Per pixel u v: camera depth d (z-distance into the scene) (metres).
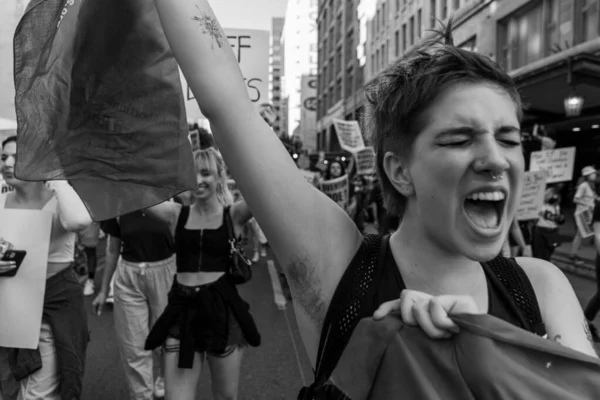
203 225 2.91
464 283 0.97
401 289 0.96
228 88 1.04
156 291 3.50
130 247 3.50
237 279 2.85
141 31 1.35
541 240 7.39
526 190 6.11
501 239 0.89
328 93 49.88
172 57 1.36
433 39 1.09
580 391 0.77
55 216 2.75
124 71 1.38
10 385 2.78
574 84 10.70
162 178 1.41
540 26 14.51
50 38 1.39
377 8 29.91
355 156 11.50
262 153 1.02
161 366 3.89
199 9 1.08
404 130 0.95
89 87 1.41
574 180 18.81
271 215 1.02
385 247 1.02
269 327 5.89
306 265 1.02
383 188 1.06
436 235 0.92
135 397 3.48
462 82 0.91
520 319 0.96
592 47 12.02
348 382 0.83
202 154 2.94
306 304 1.03
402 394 0.78
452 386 0.77
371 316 0.91
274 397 3.96
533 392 0.75
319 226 1.03
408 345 0.81
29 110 1.43
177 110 1.39
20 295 2.60
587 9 12.75
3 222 2.62
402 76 0.98
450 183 0.88
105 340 5.25
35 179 1.44
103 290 3.79
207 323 2.72
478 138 0.88
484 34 16.58
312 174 10.87
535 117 15.94
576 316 1.01
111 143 1.42
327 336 0.98
